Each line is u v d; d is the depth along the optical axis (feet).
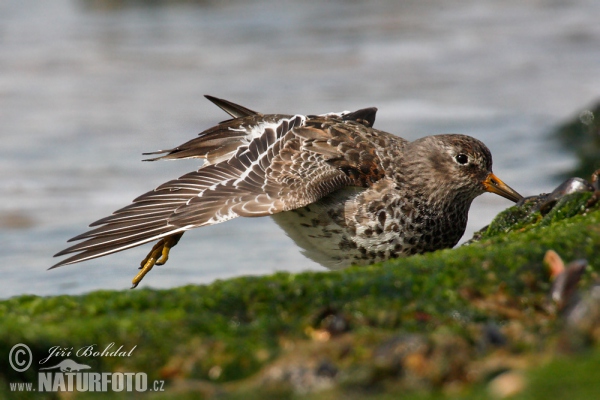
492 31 111.45
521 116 82.28
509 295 30.19
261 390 23.79
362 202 40.88
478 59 100.48
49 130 79.36
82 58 99.55
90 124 81.00
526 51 103.09
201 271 52.60
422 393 22.82
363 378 23.54
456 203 43.52
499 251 32.50
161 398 24.47
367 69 96.48
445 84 92.02
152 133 78.89
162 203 39.37
